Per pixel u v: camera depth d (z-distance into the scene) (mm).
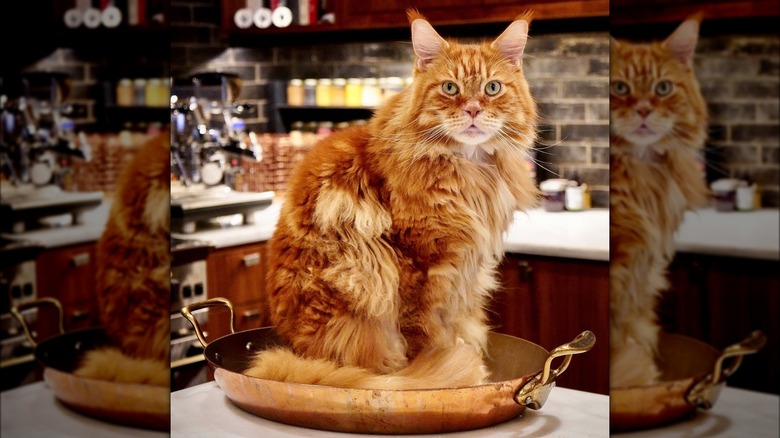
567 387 2648
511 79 2295
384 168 2242
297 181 2312
